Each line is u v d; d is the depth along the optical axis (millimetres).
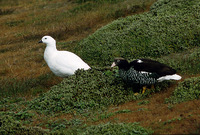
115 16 23672
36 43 22297
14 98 13219
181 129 7621
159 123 8320
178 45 15039
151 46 15406
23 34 24281
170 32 15625
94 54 16641
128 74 10938
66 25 24078
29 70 17203
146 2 24219
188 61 13188
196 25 15523
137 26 16859
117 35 16953
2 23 27453
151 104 10102
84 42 18281
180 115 8484
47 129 9211
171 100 9773
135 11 23531
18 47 22047
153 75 10578
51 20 26297
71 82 12016
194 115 8188
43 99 11617
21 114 10773
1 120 9305
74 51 18250
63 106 10852
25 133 8828
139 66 10625
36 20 27031
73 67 12836
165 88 11242
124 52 15773
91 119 9672
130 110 9852
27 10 30594
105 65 15664
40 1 33281
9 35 24594
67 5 29500
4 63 18953
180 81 11531
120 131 7887
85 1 29109
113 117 9391
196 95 9711
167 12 17922
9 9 31531
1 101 12867
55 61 13039
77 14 26234
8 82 15312
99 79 11938
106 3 27047
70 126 9461
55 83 14711
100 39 17328
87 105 10781
